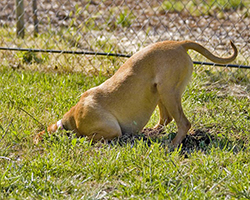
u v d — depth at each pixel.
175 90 9.91
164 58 9.85
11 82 13.70
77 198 8.00
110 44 15.53
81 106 10.44
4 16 22.31
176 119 10.02
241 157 9.26
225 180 8.45
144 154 9.45
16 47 16.97
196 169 8.80
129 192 8.15
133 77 10.10
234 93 13.30
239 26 19.42
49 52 15.53
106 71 14.73
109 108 10.31
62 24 20.55
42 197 7.99
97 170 8.83
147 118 10.48
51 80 13.93
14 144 10.08
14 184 8.34
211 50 16.39
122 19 19.48
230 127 11.04
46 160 9.07
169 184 8.37
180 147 9.59
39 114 11.86
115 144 10.34
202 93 12.93
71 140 10.14
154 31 17.98
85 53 14.95
